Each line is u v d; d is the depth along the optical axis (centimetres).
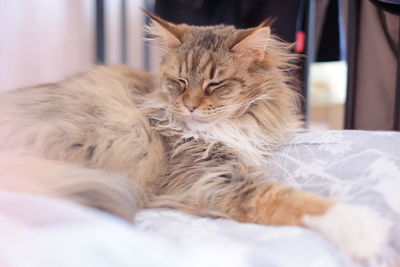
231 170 122
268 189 108
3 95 137
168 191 127
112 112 133
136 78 160
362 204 102
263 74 138
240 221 109
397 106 178
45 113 127
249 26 244
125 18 274
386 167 113
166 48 147
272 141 140
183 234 93
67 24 270
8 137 119
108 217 79
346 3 211
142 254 68
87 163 120
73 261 63
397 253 92
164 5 255
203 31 147
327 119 317
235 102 134
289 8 221
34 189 89
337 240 88
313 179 120
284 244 83
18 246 64
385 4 167
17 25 248
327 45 235
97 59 260
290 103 150
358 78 197
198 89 133
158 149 134
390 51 193
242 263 72
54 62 267
